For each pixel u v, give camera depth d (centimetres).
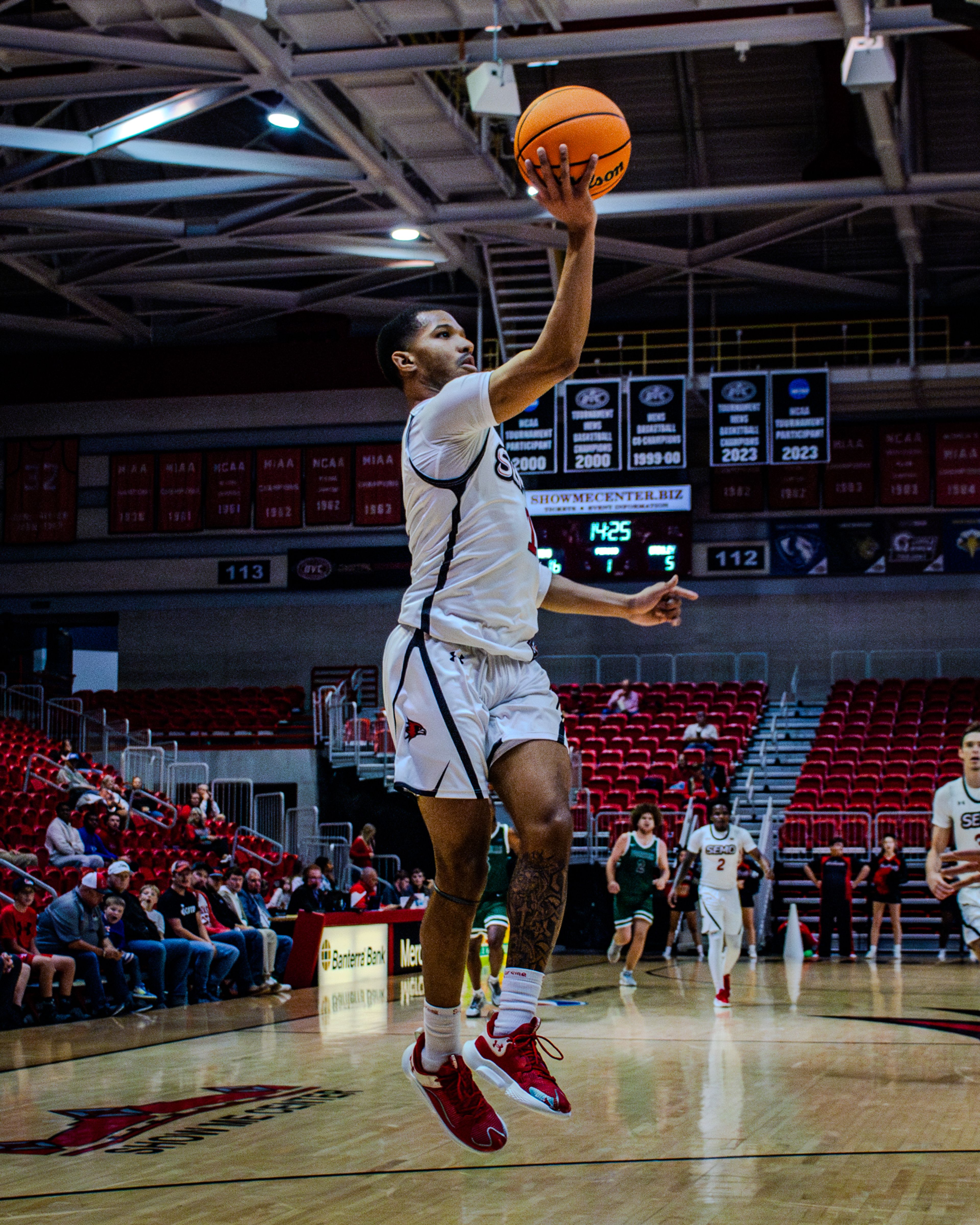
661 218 2461
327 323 2759
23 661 2778
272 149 2311
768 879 1156
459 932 306
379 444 2719
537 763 288
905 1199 390
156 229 2209
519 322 2450
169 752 2312
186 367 2789
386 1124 550
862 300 2598
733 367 2611
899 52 2058
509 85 1556
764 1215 371
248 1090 656
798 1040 833
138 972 1134
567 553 2541
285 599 2752
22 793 1683
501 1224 364
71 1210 393
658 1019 968
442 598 298
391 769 2231
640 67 2202
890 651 2530
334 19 1560
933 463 2506
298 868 1827
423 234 2175
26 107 2230
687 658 2595
